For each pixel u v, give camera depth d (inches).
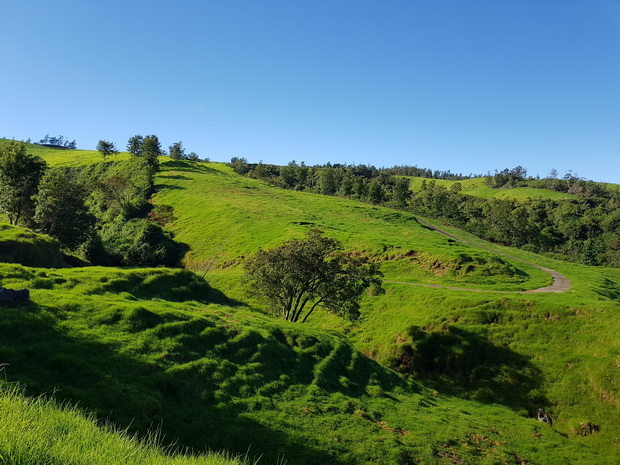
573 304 1679.4
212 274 2728.8
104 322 832.9
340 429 780.0
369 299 2110.0
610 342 1424.7
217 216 3722.9
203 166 6865.2
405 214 4461.1
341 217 3959.2
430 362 1540.4
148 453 303.1
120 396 625.3
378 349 1675.7
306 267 1504.7
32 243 1493.6
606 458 1046.4
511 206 5915.4
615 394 1248.8
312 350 1102.4
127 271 1194.6
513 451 936.9
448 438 882.8
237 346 943.7
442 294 1926.7
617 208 6579.7
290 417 768.3
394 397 1079.6
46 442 242.4
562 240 5585.6
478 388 1407.5
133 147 5989.2
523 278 2299.5
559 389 1333.7
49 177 2568.9
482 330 1619.1
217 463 328.5
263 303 2158.0
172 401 692.7
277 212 3882.9
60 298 864.3
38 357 643.5
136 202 4028.1
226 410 724.7
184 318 951.6
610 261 4279.0
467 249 2709.2
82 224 2655.0
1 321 685.3
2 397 302.5
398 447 769.6
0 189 2667.3
